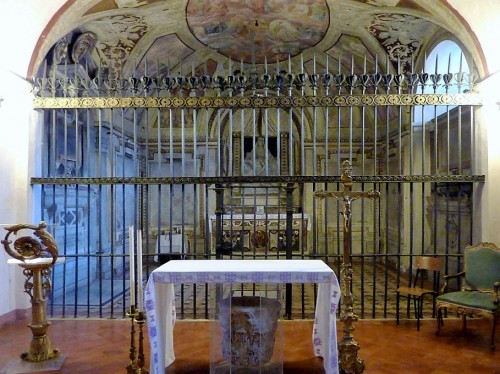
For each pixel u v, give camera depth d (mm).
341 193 3695
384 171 10359
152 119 11031
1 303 5238
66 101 5543
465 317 4926
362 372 3631
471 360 4082
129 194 10148
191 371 3840
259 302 3814
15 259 4043
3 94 5230
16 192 5551
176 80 5473
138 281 3291
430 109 8211
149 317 3326
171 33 8188
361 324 5215
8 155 5414
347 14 7309
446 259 5543
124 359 4098
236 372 3658
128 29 7613
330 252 10773
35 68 5648
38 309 4051
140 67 8727
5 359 4113
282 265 3738
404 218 8758
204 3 7164
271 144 11266
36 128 5758
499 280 4777
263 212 10773
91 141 8375
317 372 3809
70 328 5078
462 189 6766
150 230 10562
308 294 6914
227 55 9344
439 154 7902
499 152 5410
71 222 7551
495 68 5363
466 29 5523
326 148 6164
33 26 5359
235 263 3855
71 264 7508
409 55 7887
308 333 4879
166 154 11000
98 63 8055
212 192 10961
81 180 5504
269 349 3701
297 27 8125
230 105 5441
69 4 5590
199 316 5621
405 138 8703
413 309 5938
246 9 7449
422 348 4395
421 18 6582
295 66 9742
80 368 3881
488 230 5484
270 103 5422
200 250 10781
